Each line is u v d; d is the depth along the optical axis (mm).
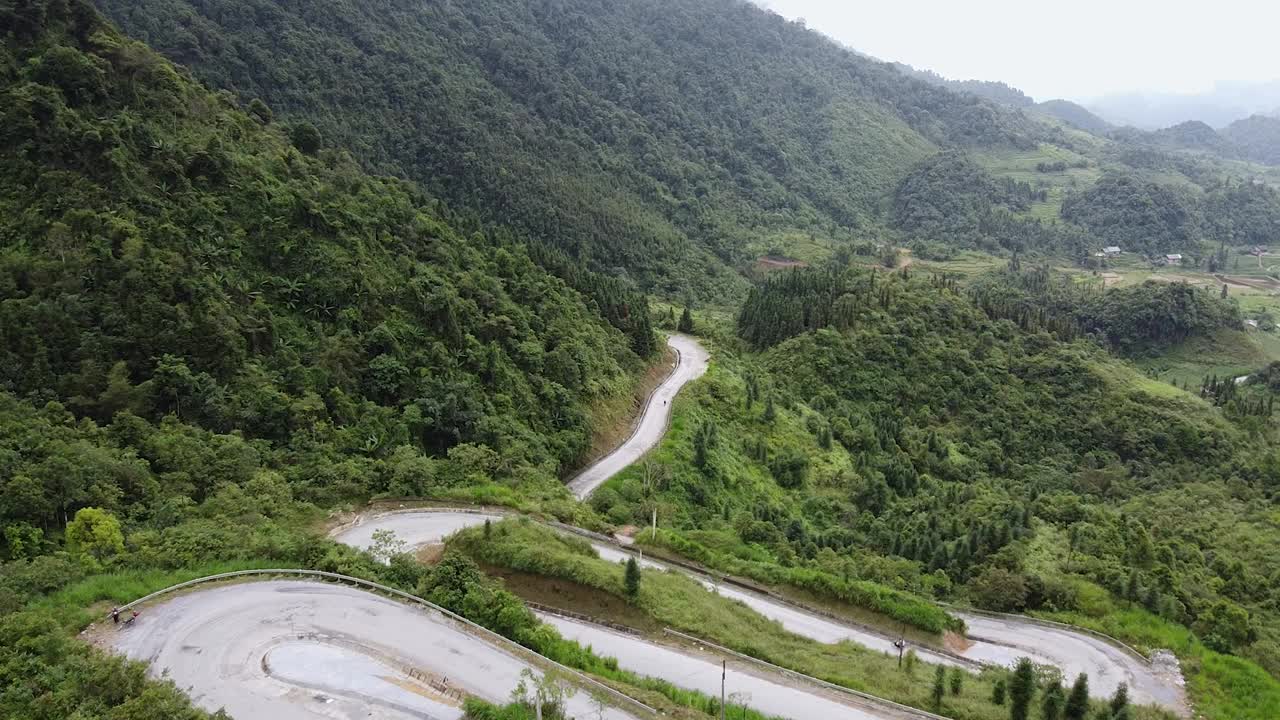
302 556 47250
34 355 57875
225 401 62438
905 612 55531
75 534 45062
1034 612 62250
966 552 72938
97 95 75375
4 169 67812
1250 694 50719
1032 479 109625
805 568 64938
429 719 33531
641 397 103375
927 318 136250
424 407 71625
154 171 73312
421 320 79625
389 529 56719
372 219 85875
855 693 42188
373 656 38125
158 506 51312
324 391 68125
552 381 87312
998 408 123188
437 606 42938
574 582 49688
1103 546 74312
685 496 81062
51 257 63219
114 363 60188
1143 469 111750
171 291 64750
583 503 69312
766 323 142125
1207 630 59781
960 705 41938
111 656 34375
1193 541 85125
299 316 72812
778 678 43281
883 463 103938
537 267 110875
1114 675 52844
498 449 72500
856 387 124750
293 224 77688
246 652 37500
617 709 35781
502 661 38719
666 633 47031
